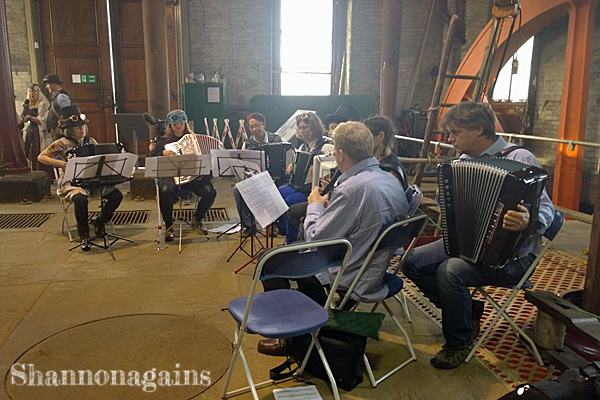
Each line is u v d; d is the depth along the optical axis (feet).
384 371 8.05
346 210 7.30
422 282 8.93
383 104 23.15
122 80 28.60
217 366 8.15
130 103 28.89
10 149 20.45
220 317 9.95
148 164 13.10
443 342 9.01
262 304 7.02
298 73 31.96
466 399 7.32
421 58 30.81
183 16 28.73
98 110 28.32
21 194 19.62
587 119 23.68
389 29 22.35
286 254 6.19
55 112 20.84
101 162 12.82
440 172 7.77
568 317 7.63
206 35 29.71
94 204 19.58
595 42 22.94
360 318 7.47
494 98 30.53
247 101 30.91
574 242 15.44
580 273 12.66
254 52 30.40
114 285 11.51
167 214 14.69
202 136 15.92
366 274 7.61
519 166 7.17
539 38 26.35
